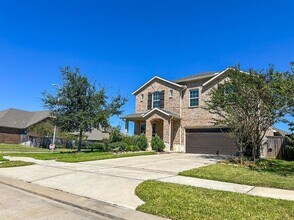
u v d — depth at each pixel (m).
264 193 7.92
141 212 6.12
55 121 22.45
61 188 8.58
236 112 14.98
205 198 7.06
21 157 18.84
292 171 12.33
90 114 22.47
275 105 13.79
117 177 10.27
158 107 26.30
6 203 6.85
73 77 22.42
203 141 22.39
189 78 24.73
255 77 14.59
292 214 5.85
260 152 18.31
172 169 12.40
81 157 17.33
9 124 47.94
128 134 25.92
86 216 5.97
